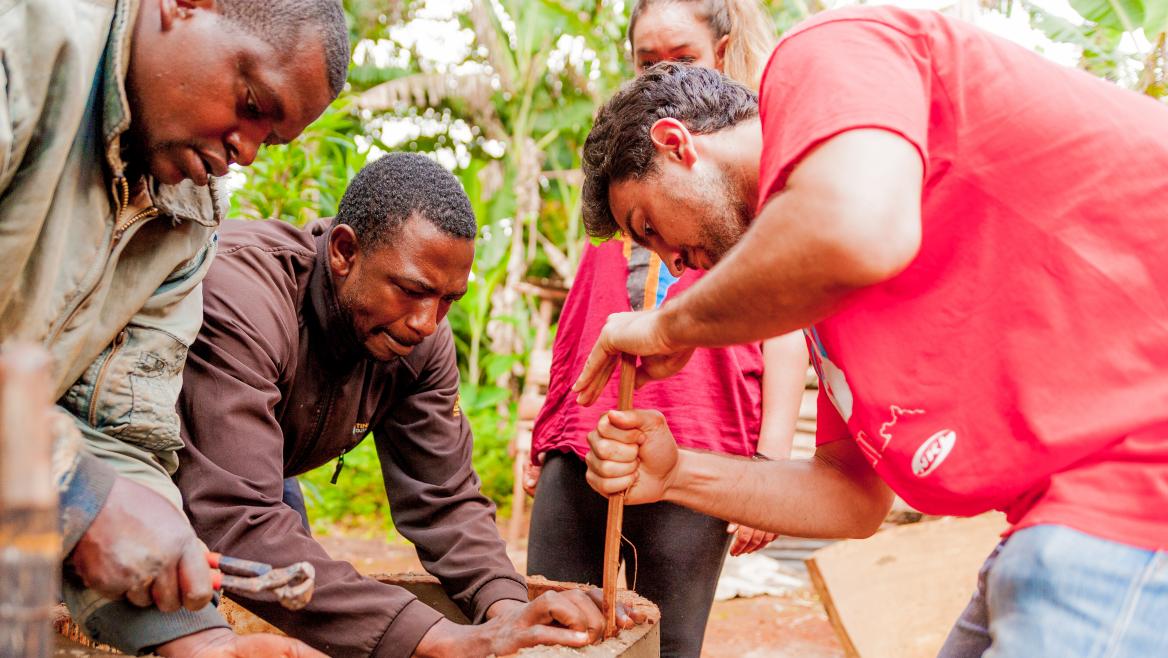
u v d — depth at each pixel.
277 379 1.62
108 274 1.20
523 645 1.34
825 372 1.29
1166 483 0.96
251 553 1.42
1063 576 0.95
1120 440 0.99
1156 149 1.03
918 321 1.09
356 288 1.66
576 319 2.04
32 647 0.57
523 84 6.56
